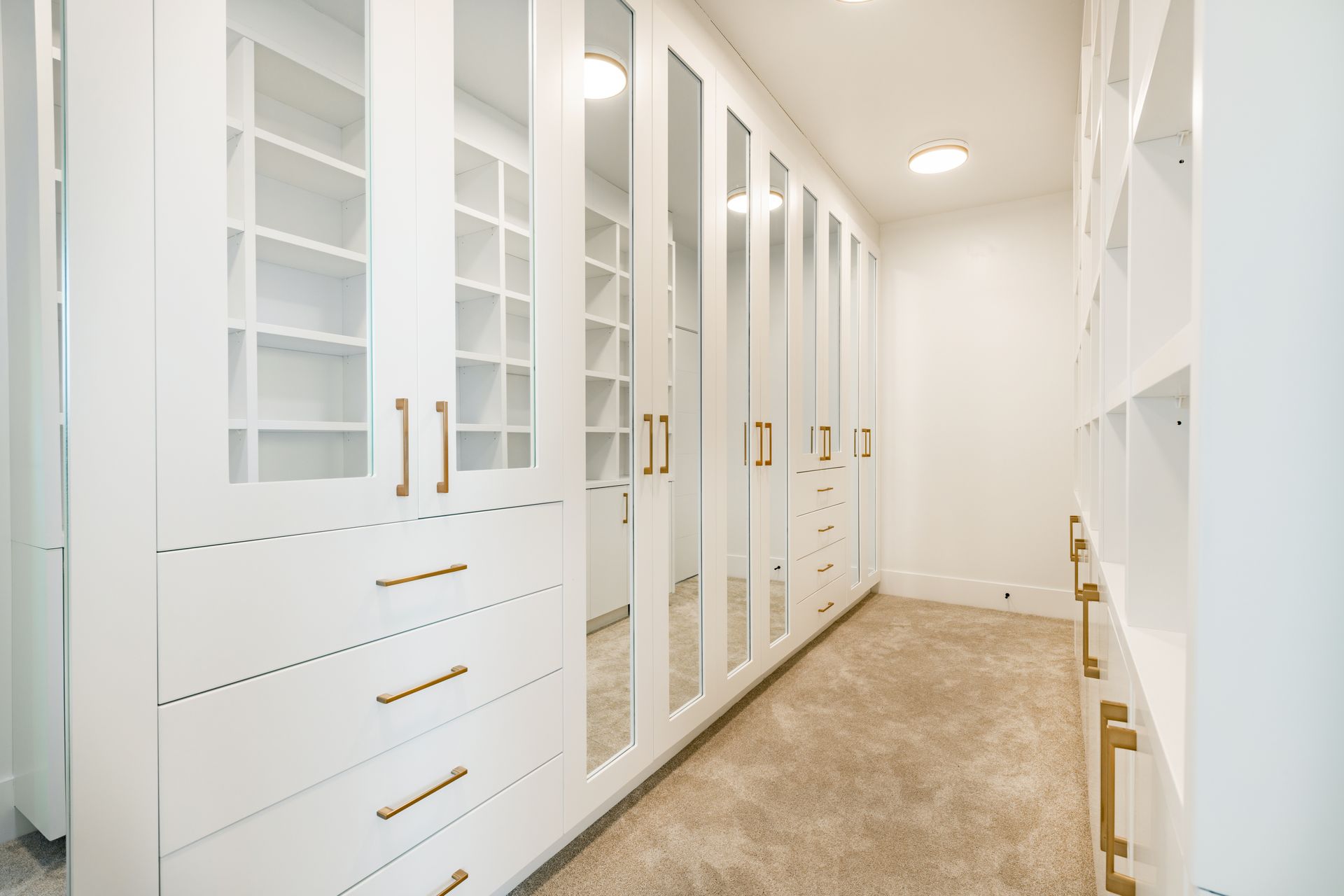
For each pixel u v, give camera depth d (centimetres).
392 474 119
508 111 146
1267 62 36
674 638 210
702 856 162
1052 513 394
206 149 94
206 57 94
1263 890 37
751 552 260
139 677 88
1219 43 37
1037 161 344
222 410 96
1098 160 129
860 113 293
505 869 143
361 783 115
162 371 89
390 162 118
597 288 176
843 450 367
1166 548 82
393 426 119
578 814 164
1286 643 36
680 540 214
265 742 101
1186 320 78
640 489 189
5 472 132
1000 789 193
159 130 89
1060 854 163
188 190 92
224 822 96
